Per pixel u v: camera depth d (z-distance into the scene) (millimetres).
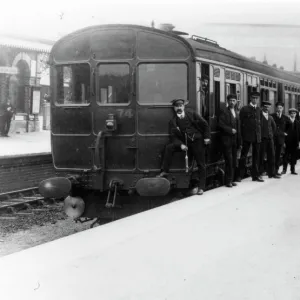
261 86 13234
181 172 8695
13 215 11023
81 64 8914
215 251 5449
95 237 6000
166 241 5840
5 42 22766
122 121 8742
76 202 8797
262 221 6918
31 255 5223
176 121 8523
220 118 9781
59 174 9180
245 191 9469
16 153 13711
